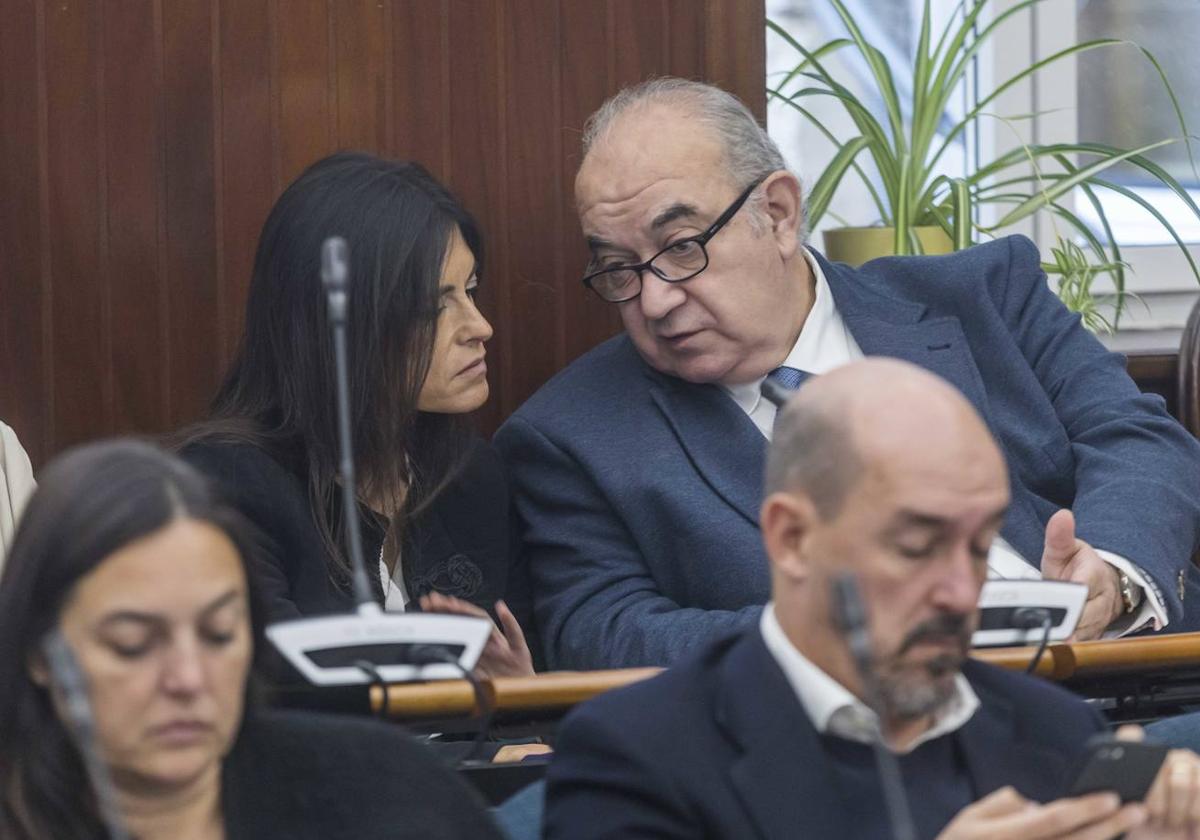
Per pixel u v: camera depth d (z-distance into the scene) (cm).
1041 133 1191
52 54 891
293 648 515
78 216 898
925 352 893
